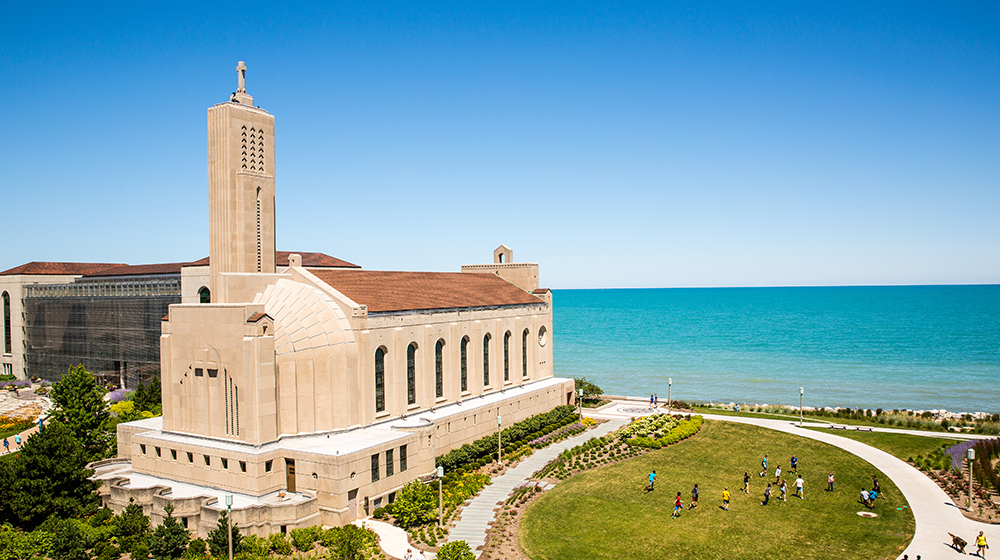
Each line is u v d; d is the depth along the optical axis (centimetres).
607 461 7138
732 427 8631
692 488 6247
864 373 15888
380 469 5697
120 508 5362
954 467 6619
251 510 4941
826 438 8025
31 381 12531
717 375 16000
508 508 5684
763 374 16050
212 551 4556
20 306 13138
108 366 11481
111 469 6244
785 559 4694
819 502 5834
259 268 6856
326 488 5319
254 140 6794
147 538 4672
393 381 6756
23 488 5175
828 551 4812
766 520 5419
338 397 6116
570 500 5906
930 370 16188
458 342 7744
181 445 5766
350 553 4591
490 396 8325
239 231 6656
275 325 6019
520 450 7481
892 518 5431
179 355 6016
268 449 5512
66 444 5403
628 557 4725
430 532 5106
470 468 6756
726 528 5253
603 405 10575
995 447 7050
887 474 6569
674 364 18200
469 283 8994
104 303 11450
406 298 7281
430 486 6012
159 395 8906
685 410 10081
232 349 5631
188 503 5044
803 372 16250
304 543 4784
